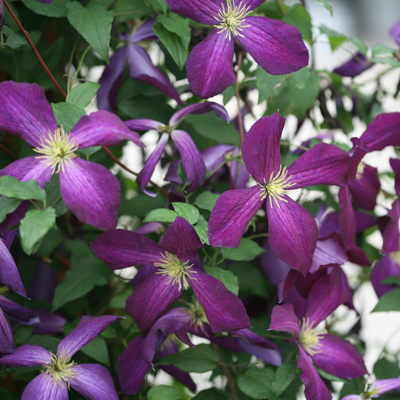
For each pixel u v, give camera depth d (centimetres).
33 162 38
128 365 43
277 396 43
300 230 42
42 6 45
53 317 48
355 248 44
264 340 43
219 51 42
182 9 42
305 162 42
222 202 40
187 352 46
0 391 47
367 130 45
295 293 46
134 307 42
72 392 47
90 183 38
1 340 40
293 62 41
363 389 47
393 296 48
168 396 42
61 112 40
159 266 41
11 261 40
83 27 44
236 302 40
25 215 36
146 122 44
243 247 45
